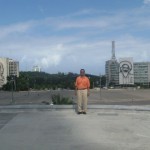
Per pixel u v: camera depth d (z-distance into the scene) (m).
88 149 11.34
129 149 11.31
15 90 180.00
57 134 13.84
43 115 19.22
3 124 16.27
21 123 16.52
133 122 16.70
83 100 19.58
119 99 76.31
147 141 12.55
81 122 16.67
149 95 99.75
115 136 13.43
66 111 20.95
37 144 12.10
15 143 12.27
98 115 19.09
